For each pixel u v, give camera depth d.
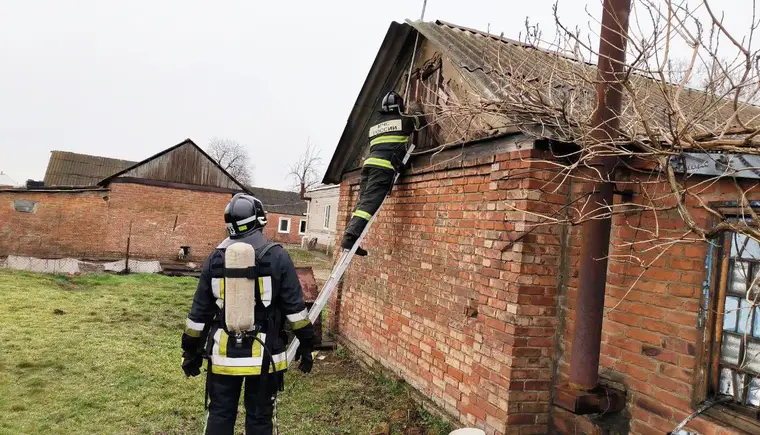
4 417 4.25
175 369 5.89
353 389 5.51
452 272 4.79
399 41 6.25
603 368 3.62
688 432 3.01
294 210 40.56
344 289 7.54
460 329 4.56
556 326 3.93
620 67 3.18
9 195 16.47
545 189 3.84
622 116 3.21
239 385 3.23
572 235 3.87
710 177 3.01
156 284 13.17
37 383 5.11
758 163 2.65
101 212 18.09
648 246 3.37
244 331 3.08
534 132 3.66
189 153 19.89
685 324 3.10
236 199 3.37
